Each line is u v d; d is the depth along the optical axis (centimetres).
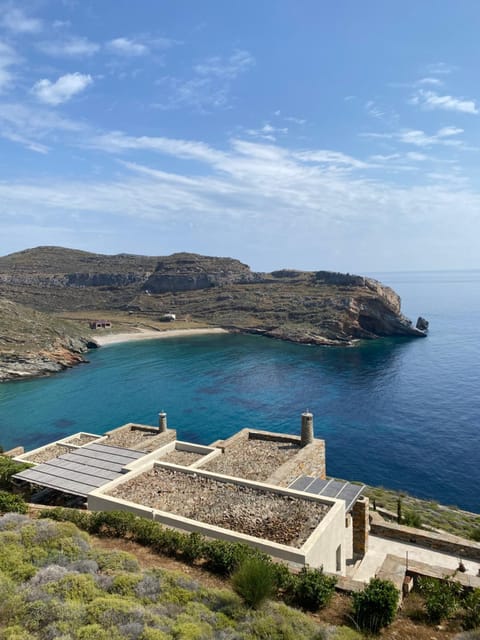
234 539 1748
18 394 9175
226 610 1202
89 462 2875
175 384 9981
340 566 2022
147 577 1308
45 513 1927
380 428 7038
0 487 2819
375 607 1252
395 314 16688
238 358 12800
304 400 8581
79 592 1179
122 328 17850
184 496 2233
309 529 1864
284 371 11081
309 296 19450
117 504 2094
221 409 8112
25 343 11806
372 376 10381
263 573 1268
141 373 11075
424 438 6606
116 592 1235
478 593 1347
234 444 3275
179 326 18575
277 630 1106
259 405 8325
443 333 17075
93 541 1731
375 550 2395
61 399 8825
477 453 6072
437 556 2331
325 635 1113
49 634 992
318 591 1335
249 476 2700
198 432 7012
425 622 1295
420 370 10900
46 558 1412
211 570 1518
